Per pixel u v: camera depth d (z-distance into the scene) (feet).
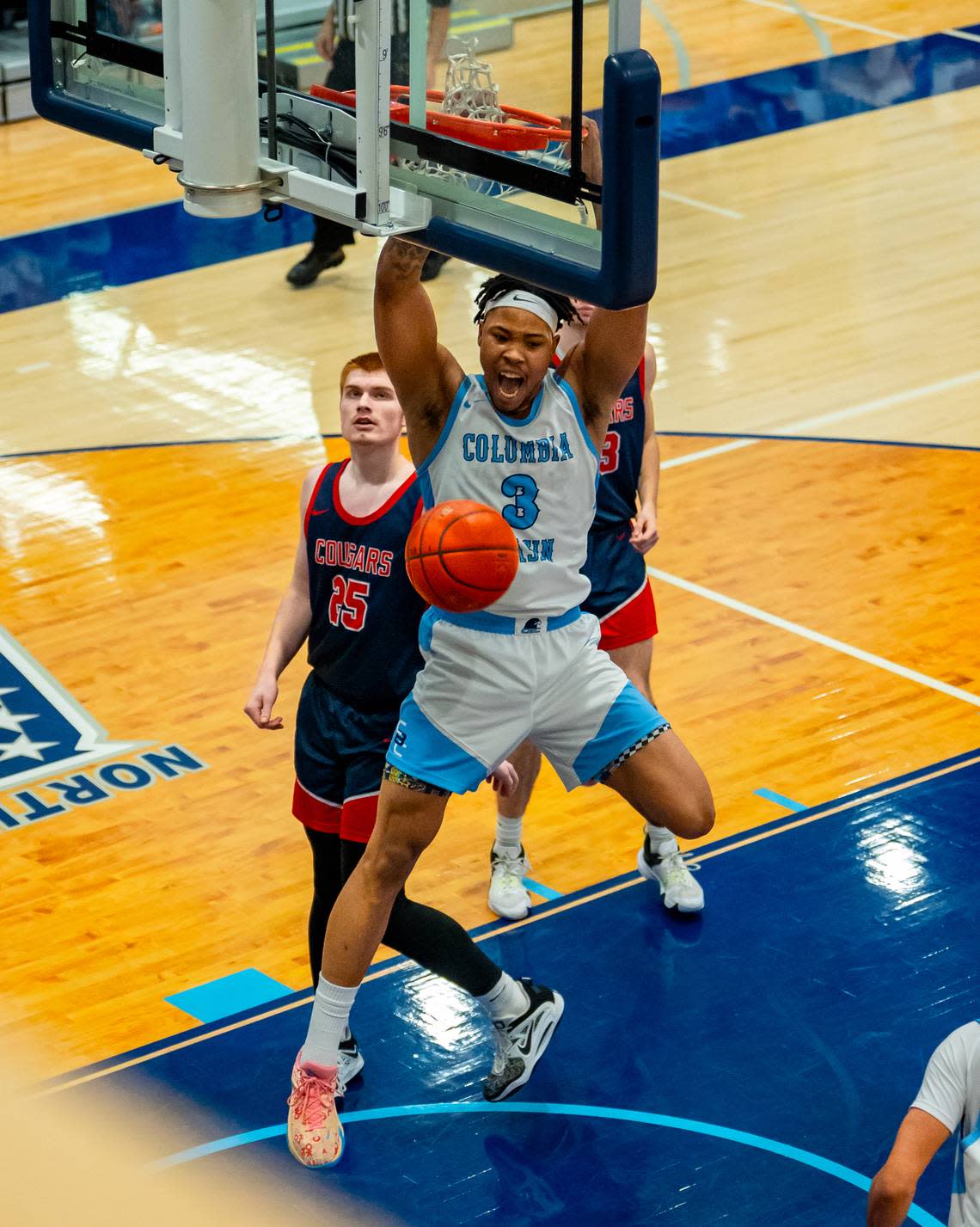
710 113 63.67
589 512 19.56
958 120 62.23
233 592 34.53
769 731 30.12
